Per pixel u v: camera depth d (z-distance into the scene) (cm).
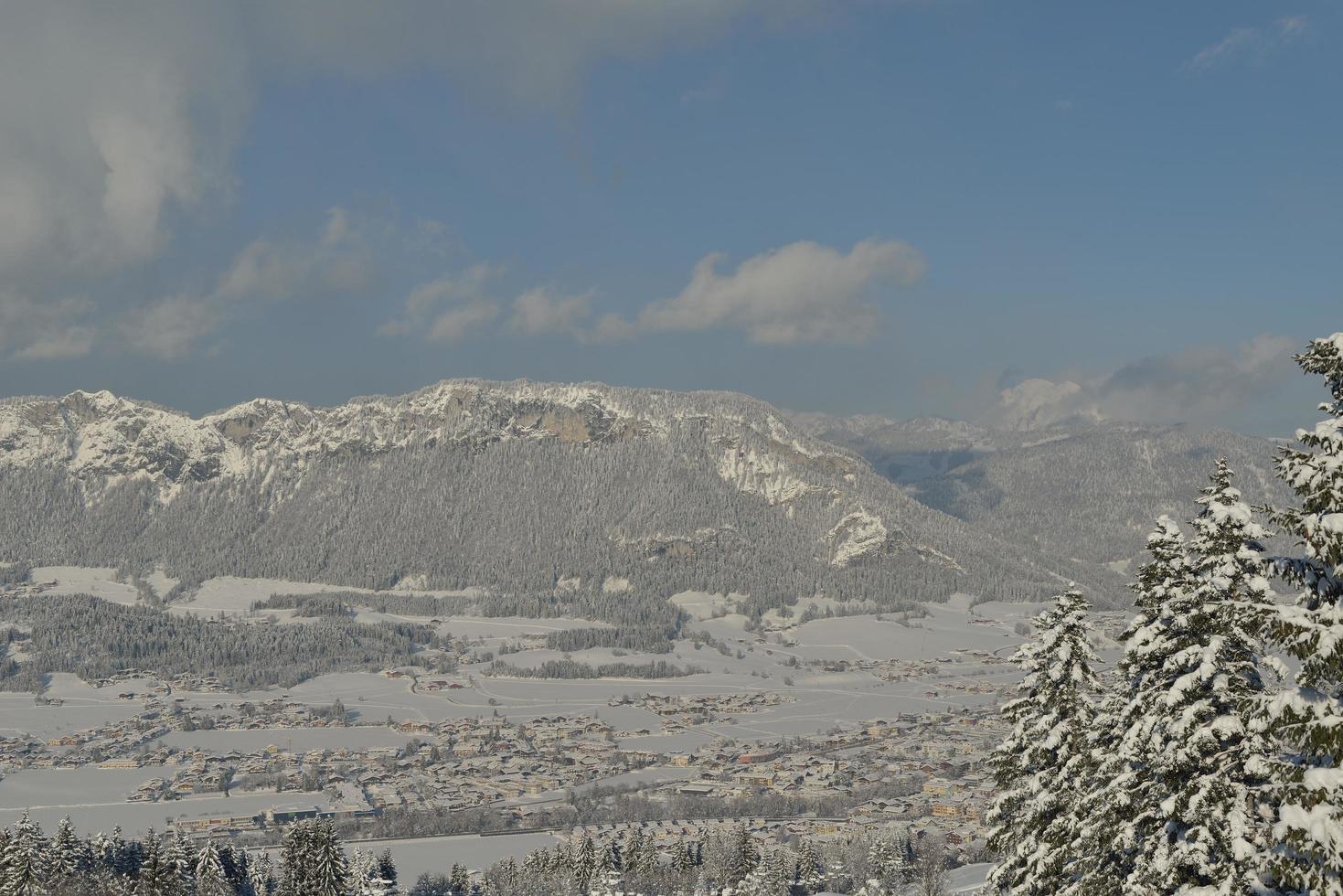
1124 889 3519
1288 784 2386
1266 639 2455
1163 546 3500
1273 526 2512
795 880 18312
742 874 18075
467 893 18988
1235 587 3281
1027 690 4812
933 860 18788
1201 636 3347
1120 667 3572
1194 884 3180
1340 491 2364
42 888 13750
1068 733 4434
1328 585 2434
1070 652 4512
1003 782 4869
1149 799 3509
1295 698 2373
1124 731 3756
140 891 14162
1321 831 2262
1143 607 3559
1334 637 2278
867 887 15450
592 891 11488
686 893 17975
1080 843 3928
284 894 13188
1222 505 3306
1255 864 2842
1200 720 3203
